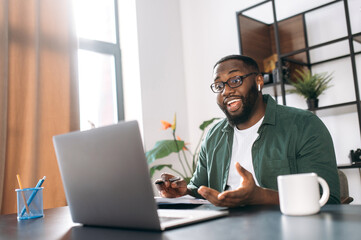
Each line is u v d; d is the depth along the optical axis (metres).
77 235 0.74
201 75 3.53
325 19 2.85
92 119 3.21
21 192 1.05
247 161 1.51
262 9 3.23
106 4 3.42
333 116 2.76
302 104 2.93
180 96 3.58
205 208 0.99
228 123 1.63
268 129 1.47
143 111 3.23
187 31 3.67
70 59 2.75
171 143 2.93
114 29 3.43
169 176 1.28
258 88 1.57
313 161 1.28
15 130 2.42
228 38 3.34
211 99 3.43
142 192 0.70
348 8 2.60
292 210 0.77
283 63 2.81
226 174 1.54
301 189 0.77
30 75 2.51
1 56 2.36
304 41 2.95
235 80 1.52
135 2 3.31
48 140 2.56
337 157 2.73
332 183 1.23
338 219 0.69
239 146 1.56
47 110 2.59
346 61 2.72
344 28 2.74
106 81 3.34
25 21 2.55
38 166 2.50
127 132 0.71
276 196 0.99
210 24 3.49
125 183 0.73
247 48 2.98
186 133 3.56
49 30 2.68
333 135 2.76
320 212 0.79
